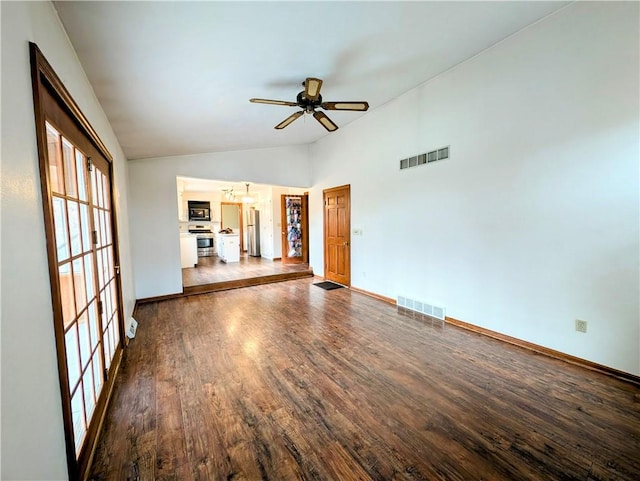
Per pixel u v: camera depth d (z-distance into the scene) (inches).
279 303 176.9
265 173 227.6
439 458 62.6
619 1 86.7
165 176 187.3
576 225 99.0
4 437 31.3
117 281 110.9
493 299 124.0
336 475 58.7
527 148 109.7
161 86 94.8
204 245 397.1
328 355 109.4
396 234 170.6
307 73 109.7
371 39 95.0
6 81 35.9
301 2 69.6
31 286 40.1
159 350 114.3
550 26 101.0
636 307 88.4
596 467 60.0
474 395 84.4
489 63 119.0
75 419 58.8
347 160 208.2
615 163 90.0
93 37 65.3
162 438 68.4
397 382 91.3
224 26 72.3
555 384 89.4
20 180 38.5
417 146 153.9
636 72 85.0
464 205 132.7
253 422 73.7
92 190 81.1
